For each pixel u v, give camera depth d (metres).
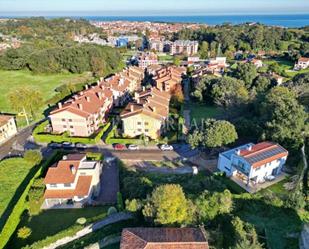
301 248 35.69
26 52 161.12
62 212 47.62
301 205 42.94
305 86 84.25
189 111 92.81
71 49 152.88
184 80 124.56
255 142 64.56
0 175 57.47
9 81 134.88
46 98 109.88
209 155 64.75
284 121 57.72
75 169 51.03
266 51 195.88
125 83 108.56
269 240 37.16
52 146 71.19
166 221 37.41
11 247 40.91
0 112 94.56
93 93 89.50
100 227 41.50
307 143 55.69
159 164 61.88
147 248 31.97
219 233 37.25
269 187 51.44
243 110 78.06
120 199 45.75
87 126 75.88
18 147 71.94
